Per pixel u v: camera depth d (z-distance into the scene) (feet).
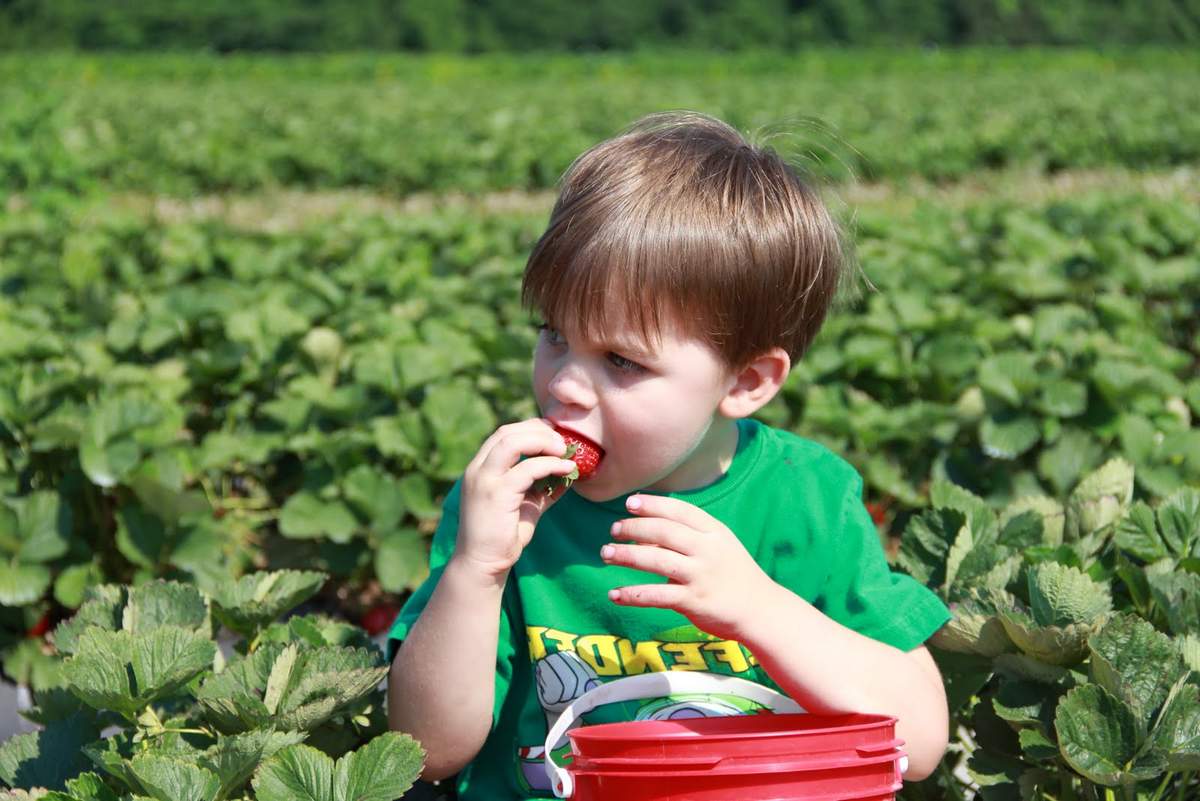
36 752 8.21
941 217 34.53
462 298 24.44
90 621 8.74
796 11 274.36
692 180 8.34
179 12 250.78
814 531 8.90
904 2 275.80
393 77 163.12
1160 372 17.58
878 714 7.64
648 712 8.55
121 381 18.01
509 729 9.12
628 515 9.02
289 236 29.17
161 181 61.67
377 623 17.81
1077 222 32.42
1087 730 7.57
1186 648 8.38
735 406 8.60
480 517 7.95
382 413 18.22
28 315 21.53
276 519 18.80
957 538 9.73
